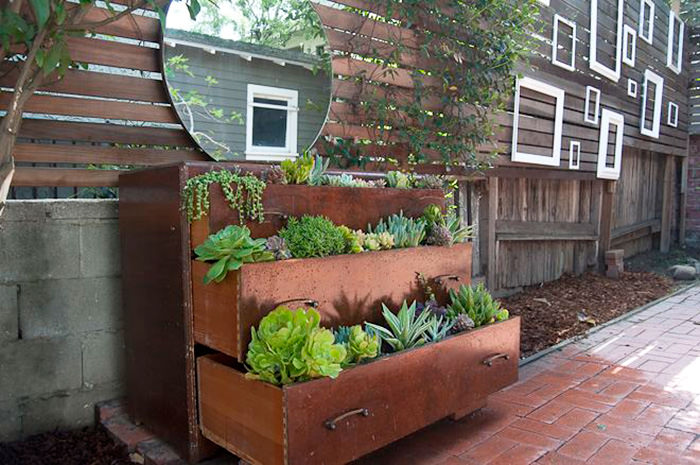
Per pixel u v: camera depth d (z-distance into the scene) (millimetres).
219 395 1994
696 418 2711
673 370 3434
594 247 6793
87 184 2520
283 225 2195
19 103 2152
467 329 2490
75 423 2521
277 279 1974
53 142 2590
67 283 2453
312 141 3229
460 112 4160
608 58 6402
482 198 5082
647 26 7320
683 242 8914
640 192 8172
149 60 2627
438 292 2705
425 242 2760
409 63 3773
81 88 2469
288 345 1779
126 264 2461
